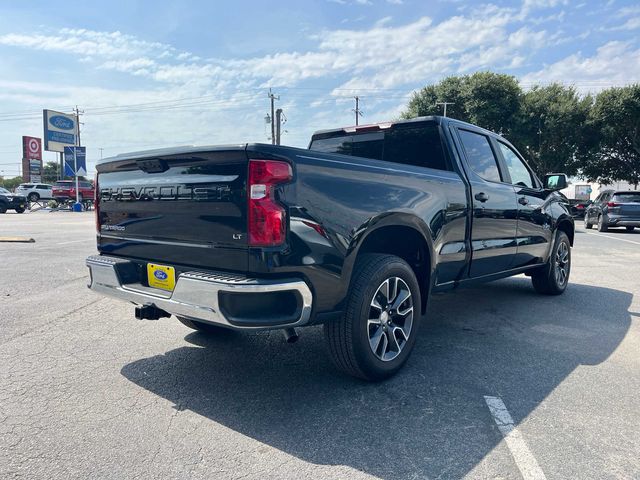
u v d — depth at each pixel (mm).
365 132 4887
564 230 6473
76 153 32094
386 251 3910
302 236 2777
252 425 2818
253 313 2656
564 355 3998
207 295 2732
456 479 2297
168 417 2916
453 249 4113
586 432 2736
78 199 32500
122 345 4262
